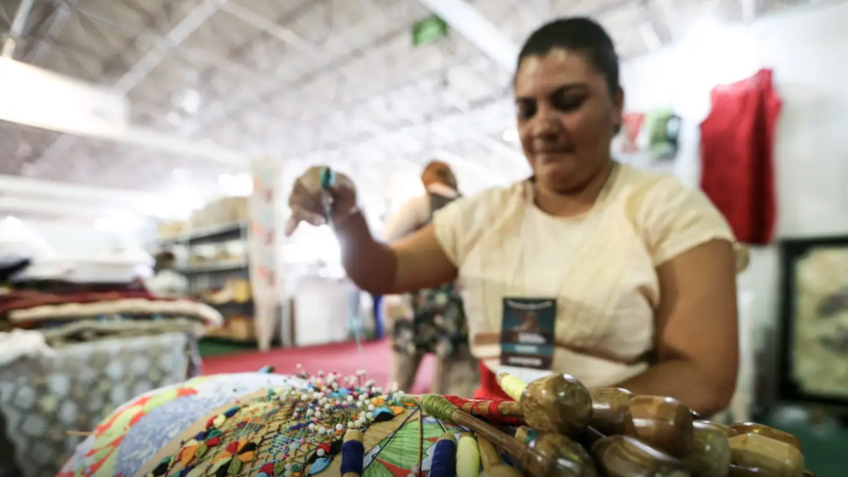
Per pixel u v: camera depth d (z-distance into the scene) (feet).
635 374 2.07
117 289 5.51
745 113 8.34
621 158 9.73
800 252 8.54
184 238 17.93
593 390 1.07
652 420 0.85
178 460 1.38
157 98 18.53
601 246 2.23
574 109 2.20
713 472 0.84
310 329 14.80
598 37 2.23
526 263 2.46
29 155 11.35
